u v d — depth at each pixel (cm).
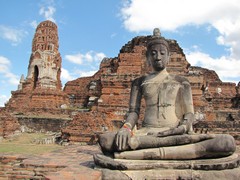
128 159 714
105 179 659
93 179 605
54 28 4041
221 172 675
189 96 852
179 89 862
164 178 668
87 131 2094
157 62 877
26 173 793
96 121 2183
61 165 806
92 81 4316
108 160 714
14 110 3478
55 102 3559
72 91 4628
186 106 841
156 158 710
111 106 2814
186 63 3275
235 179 675
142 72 3112
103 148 768
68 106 3869
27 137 2497
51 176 618
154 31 911
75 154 1061
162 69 893
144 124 865
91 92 4191
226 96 4084
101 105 2838
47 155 1025
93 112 2338
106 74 2920
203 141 718
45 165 819
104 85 2914
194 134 748
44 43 3912
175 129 743
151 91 873
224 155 714
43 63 3822
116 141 727
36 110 3388
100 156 762
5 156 982
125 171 676
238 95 3962
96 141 2003
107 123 2336
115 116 2659
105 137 766
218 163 680
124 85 2873
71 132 2105
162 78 884
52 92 3550
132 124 835
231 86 4475
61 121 2912
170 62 3059
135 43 3550
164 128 815
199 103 2584
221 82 4494
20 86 4050
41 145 1995
